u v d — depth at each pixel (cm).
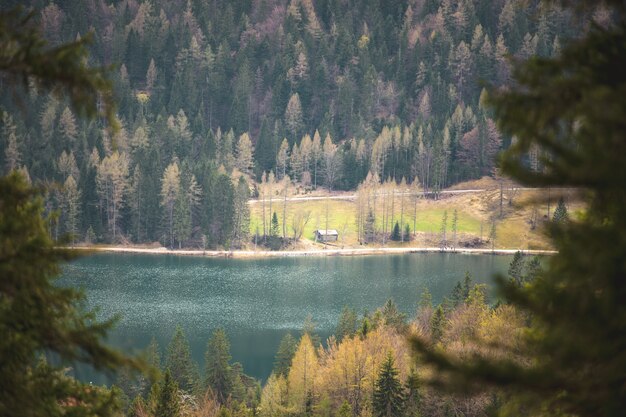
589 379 2903
